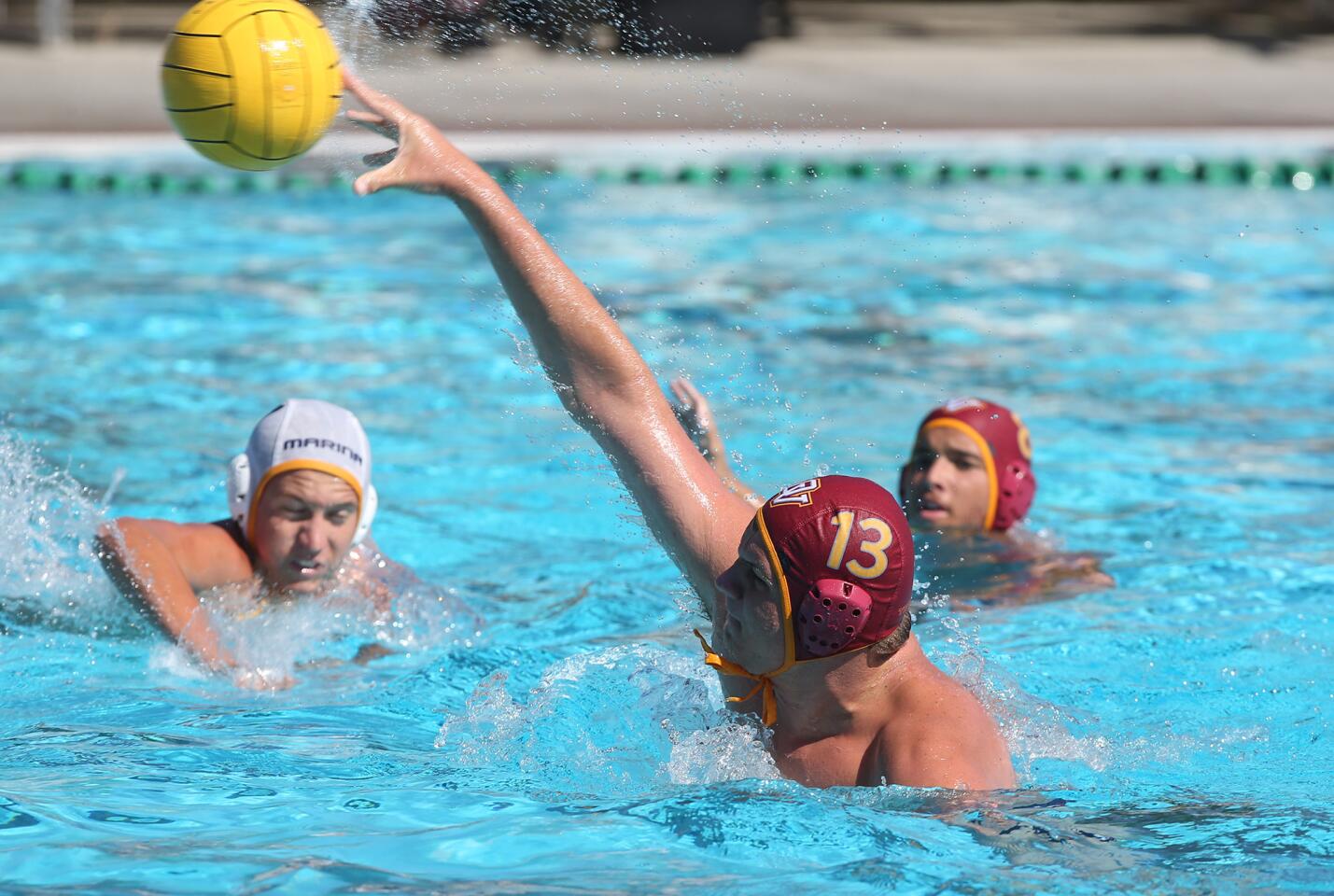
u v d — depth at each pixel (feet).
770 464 60.95
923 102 150.20
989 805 27.63
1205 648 42.52
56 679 38.81
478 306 88.07
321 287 91.97
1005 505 52.31
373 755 32.96
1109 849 26.53
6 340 76.69
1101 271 99.50
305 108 33.12
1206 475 61.00
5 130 128.47
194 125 33.19
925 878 25.12
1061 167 129.80
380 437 64.64
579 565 50.85
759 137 133.69
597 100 145.48
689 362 76.74
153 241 103.86
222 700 37.76
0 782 30.14
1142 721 36.76
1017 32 202.49
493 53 158.10
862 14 214.69
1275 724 36.58
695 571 31.22
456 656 41.81
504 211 31.76
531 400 70.64
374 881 25.07
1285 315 88.17
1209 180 128.57
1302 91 159.02
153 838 26.94
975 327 85.66
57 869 25.27
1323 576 49.06
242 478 44.24
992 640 43.06
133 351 75.92
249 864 25.67
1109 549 52.21
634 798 29.30
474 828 27.76
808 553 27.61
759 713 30.22
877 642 28.30
